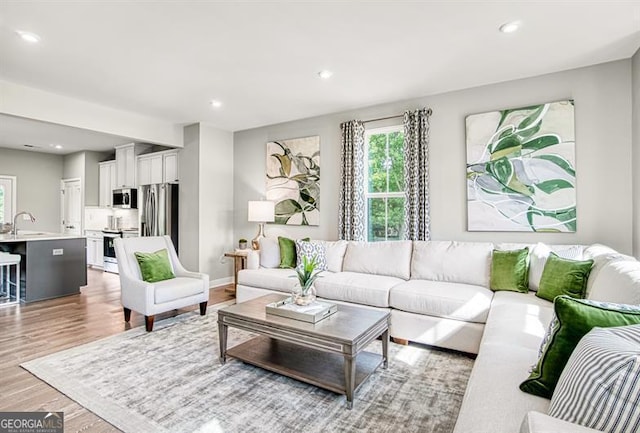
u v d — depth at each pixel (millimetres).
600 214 3168
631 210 3055
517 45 2846
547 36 2703
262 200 5344
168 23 2523
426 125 3938
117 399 2121
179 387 2271
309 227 4953
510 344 1744
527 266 2973
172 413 1978
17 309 4074
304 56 3059
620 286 1782
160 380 2363
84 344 2996
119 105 4418
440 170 3918
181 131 5457
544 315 2207
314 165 4871
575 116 3270
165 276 3746
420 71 3361
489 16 2432
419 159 3965
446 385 2299
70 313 3914
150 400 2113
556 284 2523
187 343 3031
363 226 4430
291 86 3762
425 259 3490
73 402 2092
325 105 4410
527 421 884
